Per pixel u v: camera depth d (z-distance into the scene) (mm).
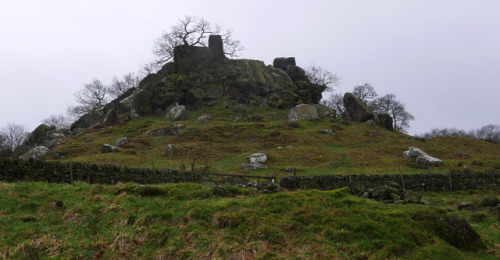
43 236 7398
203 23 69875
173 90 63219
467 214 11930
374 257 6898
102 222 8266
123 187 10438
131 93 68500
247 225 8203
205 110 59156
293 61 83312
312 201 9461
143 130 46781
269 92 67500
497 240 8875
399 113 89375
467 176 22281
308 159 31734
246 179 23797
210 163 30250
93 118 62281
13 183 10234
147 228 8070
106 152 34219
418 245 7488
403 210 8695
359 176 19938
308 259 6816
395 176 20906
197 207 8984
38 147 34781
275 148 37062
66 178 12805
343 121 53969
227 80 65625
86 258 6828
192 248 7301
